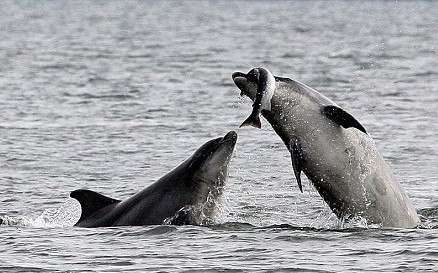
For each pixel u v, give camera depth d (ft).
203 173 200.03
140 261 164.96
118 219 199.82
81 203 205.67
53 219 220.64
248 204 235.40
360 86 524.93
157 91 510.99
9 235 188.44
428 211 226.17
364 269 158.51
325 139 196.13
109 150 333.21
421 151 327.26
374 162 199.93
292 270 158.40
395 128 377.91
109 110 437.58
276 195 248.52
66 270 159.12
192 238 182.80
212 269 159.12
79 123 396.98
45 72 616.80
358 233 187.42
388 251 170.81
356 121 192.85
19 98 477.36
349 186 198.80
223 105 453.17
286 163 301.63
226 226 195.11
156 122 399.24
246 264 162.50
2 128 380.37
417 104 450.30
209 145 201.67
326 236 184.75
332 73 603.67
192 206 199.00
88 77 585.63
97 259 166.81
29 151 329.11
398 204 201.26
